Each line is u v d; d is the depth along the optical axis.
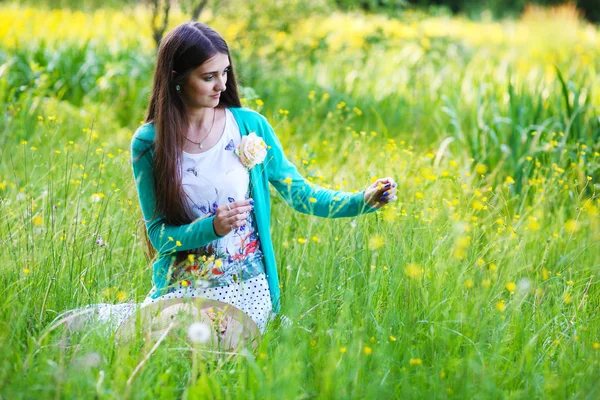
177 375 3.15
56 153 5.56
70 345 3.26
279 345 3.18
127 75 8.86
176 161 3.43
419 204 4.73
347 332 3.35
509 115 6.43
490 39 14.72
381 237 3.84
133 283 3.81
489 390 2.89
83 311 3.32
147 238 3.84
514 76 8.23
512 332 3.49
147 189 3.53
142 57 9.52
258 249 3.66
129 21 12.77
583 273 4.18
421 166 5.71
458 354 3.24
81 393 2.88
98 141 6.45
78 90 8.81
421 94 8.35
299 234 4.48
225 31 8.95
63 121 7.01
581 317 3.71
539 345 3.47
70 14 14.34
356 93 8.46
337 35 11.11
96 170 5.41
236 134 3.57
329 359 2.98
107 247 3.90
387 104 8.08
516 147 6.11
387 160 5.46
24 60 8.85
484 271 3.82
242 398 2.96
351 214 3.67
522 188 5.54
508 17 19.88
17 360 3.10
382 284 3.70
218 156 3.51
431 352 3.27
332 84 8.74
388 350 3.17
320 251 4.23
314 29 9.65
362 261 3.90
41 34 11.29
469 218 4.32
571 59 11.75
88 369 2.98
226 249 3.54
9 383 2.94
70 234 4.10
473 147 6.30
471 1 21.81
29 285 3.60
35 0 15.21
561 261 4.33
